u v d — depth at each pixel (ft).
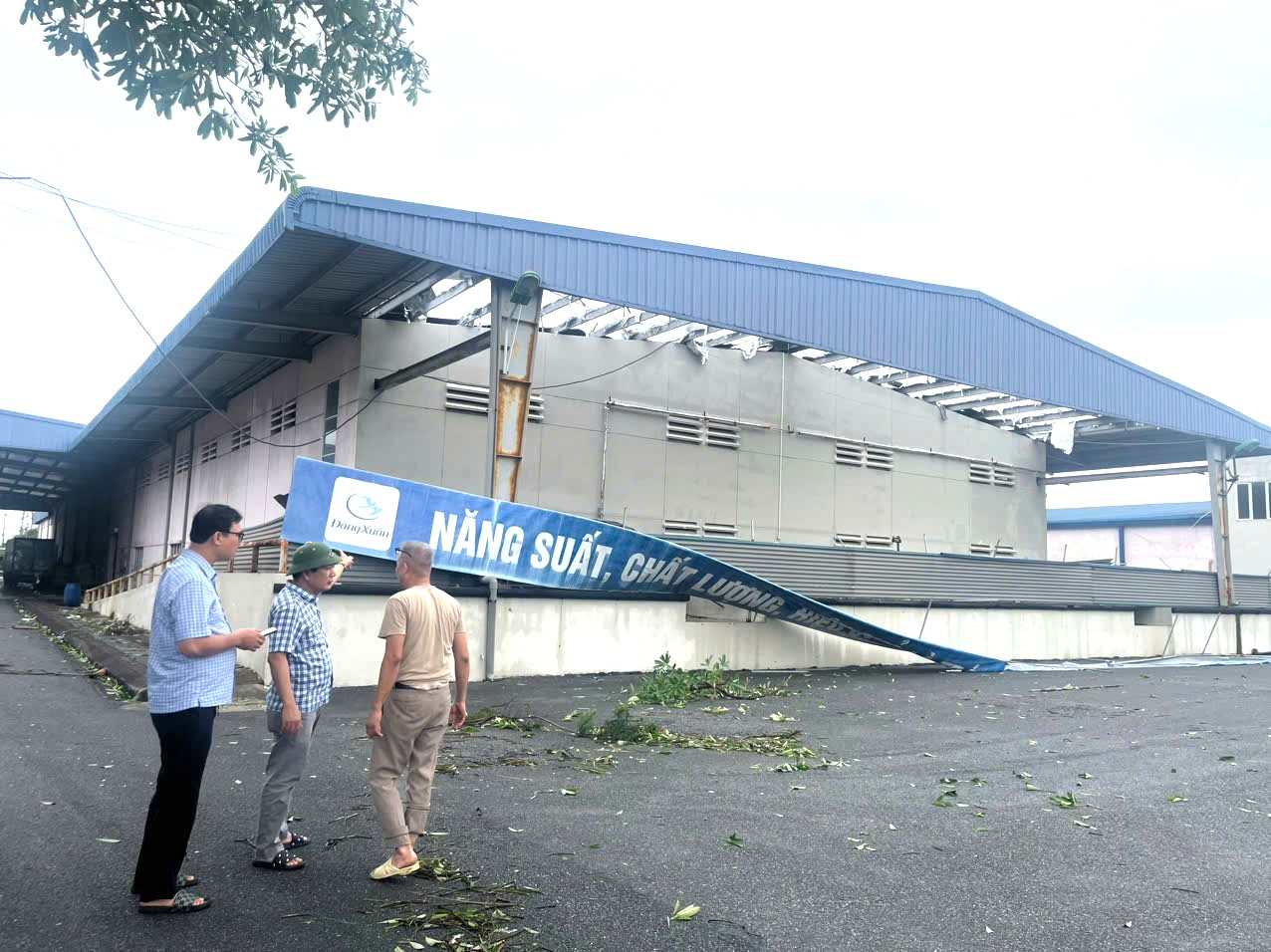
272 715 16.99
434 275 49.93
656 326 63.21
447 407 57.93
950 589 65.21
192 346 60.18
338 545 41.75
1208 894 16.83
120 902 15.16
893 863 18.29
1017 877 17.58
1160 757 30.30
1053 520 168.35
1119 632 76.38
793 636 56.49
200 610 14.98
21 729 30.12
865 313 64.13
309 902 15.33
